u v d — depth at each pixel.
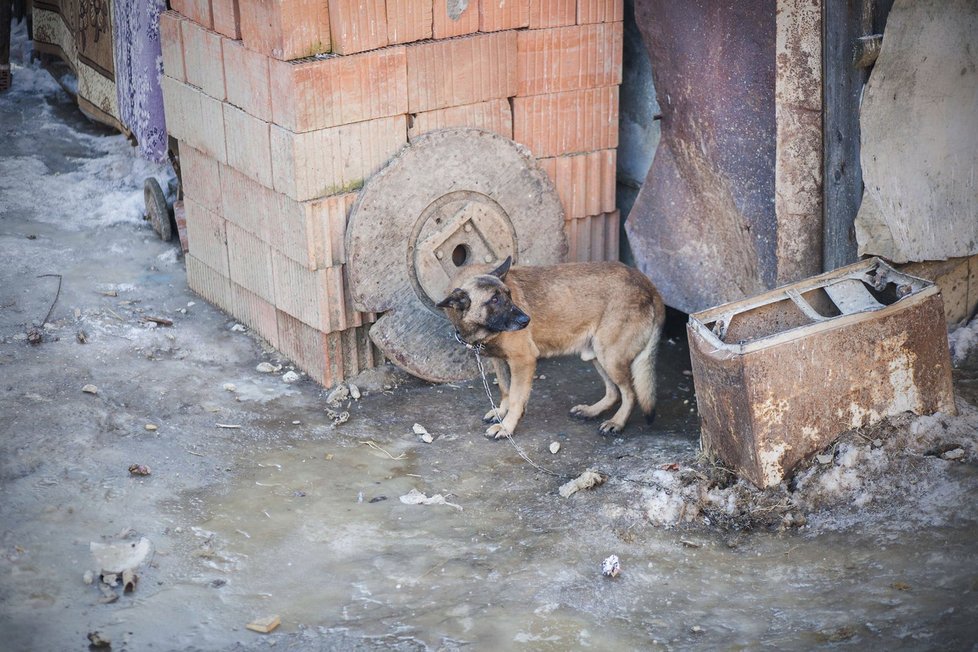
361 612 5.16
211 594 5.25
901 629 4.71
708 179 7.52
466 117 7.36
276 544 5.73
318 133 6.79
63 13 11.68
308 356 7.61
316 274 7.14
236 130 7.36
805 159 6.81
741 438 5.88
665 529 5.82
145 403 7.11
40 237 9.56
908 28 6.35
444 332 7.56
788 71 6.68
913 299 5.92
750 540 5.68
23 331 7.87
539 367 8.11
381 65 6.86
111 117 10.79
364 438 6.97
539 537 5.80
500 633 4.96
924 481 5.79
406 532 5.91
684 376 7.91
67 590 5.15
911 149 6.69
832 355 5.80
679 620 5.03
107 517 5.79
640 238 8.21
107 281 8.86
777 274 7.16
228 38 7.17
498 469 6.64
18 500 5.82
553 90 7.66
